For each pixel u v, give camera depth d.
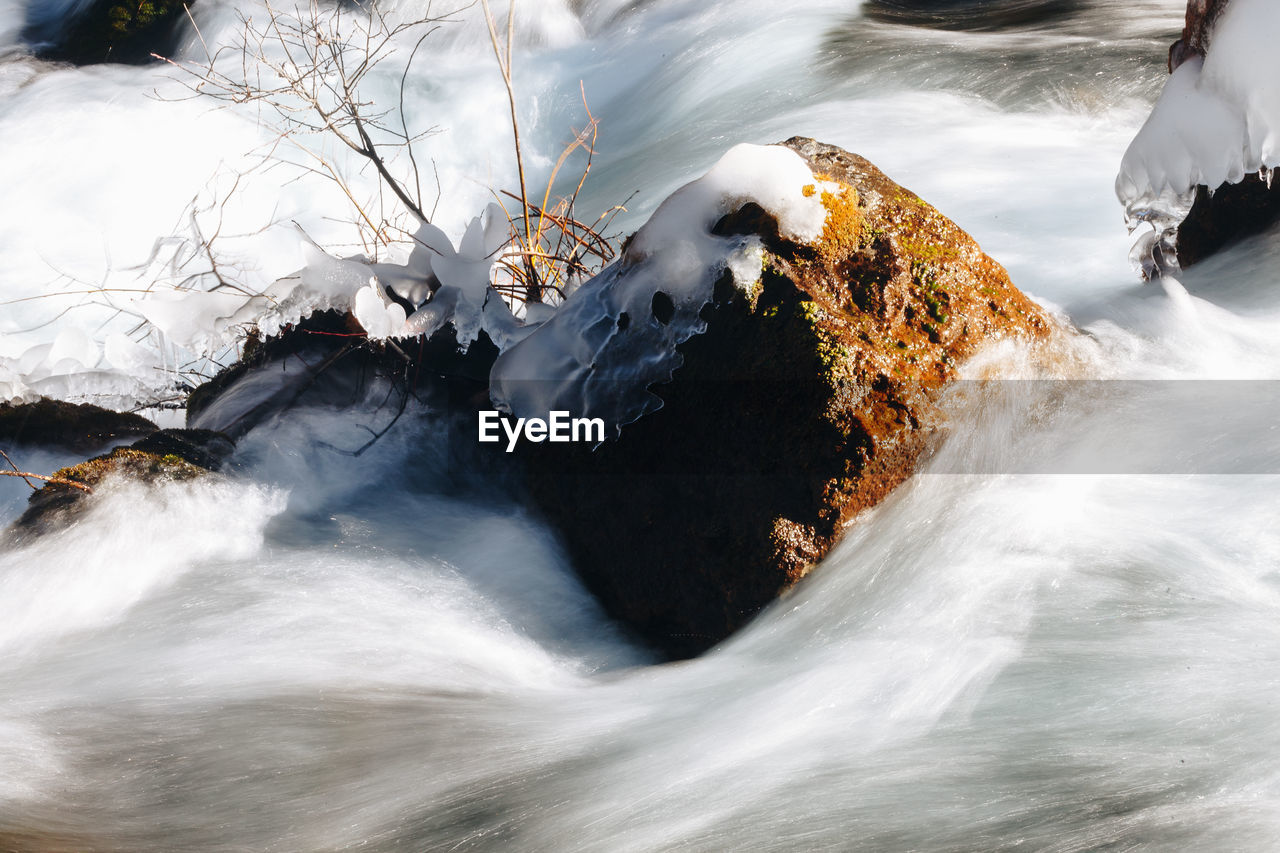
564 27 14.12
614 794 3.05
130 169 11.26
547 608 4.04
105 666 3.66
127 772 3.17
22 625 3.87
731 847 2.81
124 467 4.31
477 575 4.16
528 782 3.12
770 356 3.71
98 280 8.97
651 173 9.78
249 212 10.27
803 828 2.84
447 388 4.77
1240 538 3.60
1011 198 7.55
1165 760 2.90
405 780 3.15
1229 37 4.50
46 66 14.63
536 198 10.15
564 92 12.71
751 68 11.35
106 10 15.12
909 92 10.03
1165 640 3.30
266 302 4.70
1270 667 3.14
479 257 4.63
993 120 9.16
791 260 3.78
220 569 4.13
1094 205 7.28
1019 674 3.27
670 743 3.27
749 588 3.71
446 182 10.77
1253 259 5.16
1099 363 4.27
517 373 4.15
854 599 3.62
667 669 3.72
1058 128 8.93
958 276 3.87
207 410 5.05
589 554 4.12
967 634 3.44
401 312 4.54
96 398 5.18
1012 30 11.38
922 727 3.16
